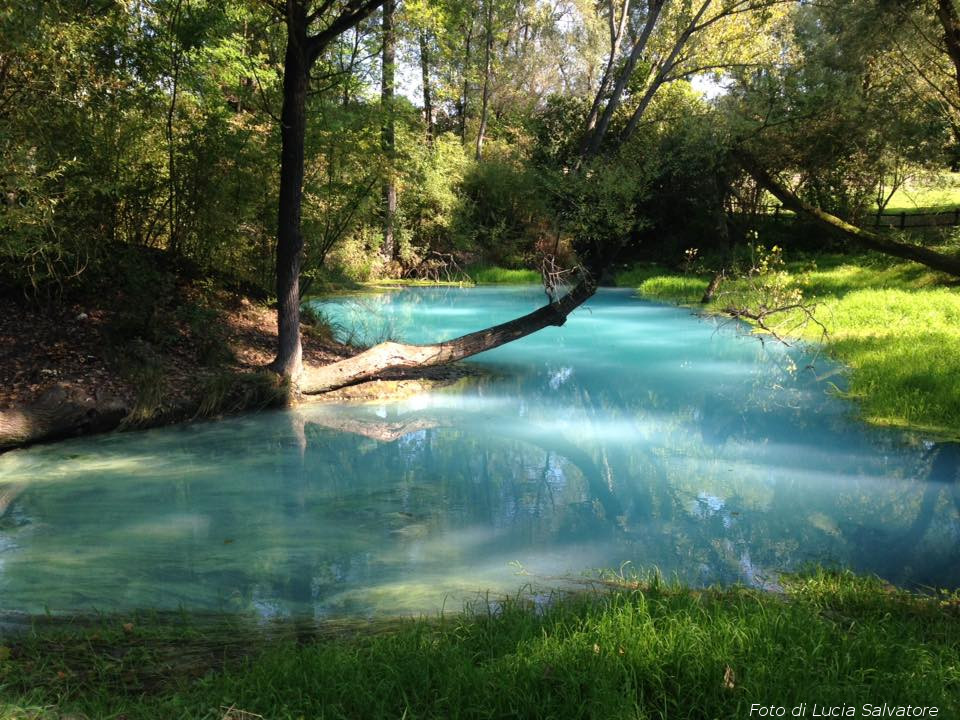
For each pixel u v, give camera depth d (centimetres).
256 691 301
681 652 323
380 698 299
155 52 1030
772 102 1802
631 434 919
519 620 370
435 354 1082
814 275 2105
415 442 877
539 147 2942
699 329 1678
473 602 454
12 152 757
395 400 1073
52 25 819
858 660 326
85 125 951
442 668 318
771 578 512
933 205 2877
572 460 817
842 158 2339
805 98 1769
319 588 486
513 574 513
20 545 556
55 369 869
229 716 284
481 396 1112
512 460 817
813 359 1266
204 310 1047
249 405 962
